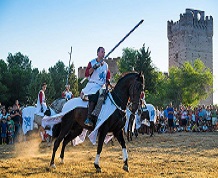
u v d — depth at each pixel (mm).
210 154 12812
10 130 18969
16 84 61812
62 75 64062
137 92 8773
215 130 29031
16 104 20094
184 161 10836
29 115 16172
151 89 58719
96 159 8875
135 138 20938
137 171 9023
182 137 21672
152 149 14461
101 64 9297
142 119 21391
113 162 10547
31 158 11266
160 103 65875
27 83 62344
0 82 56750
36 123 15922
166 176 8297
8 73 60844
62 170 9008
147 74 57062
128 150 14094
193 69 71812
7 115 19266
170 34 113625
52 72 64375
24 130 16203
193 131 28859
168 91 69125
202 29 108375
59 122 9812
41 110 15695
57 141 9531
